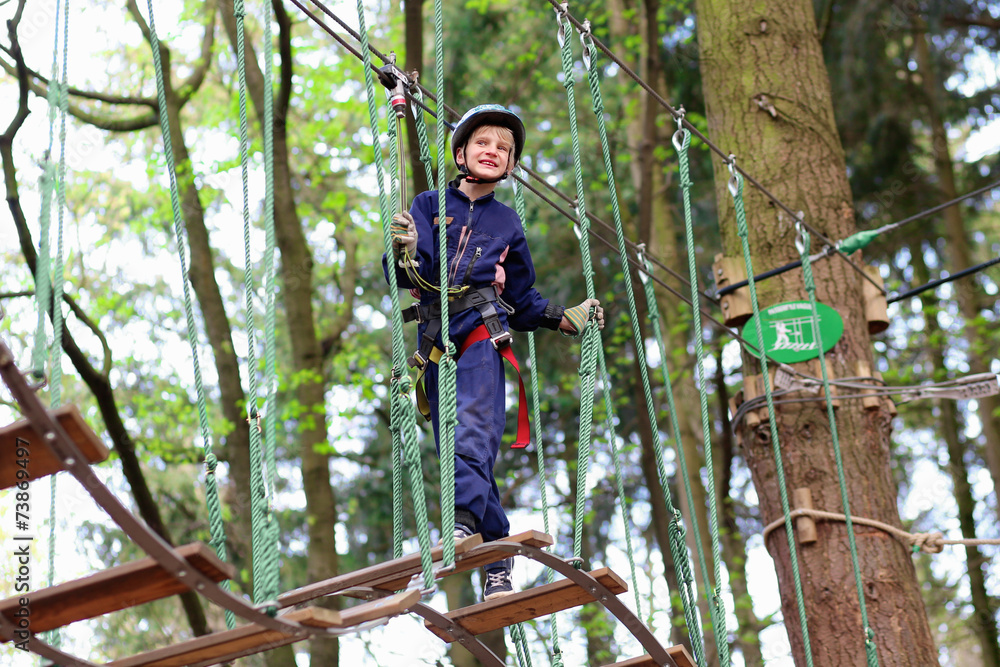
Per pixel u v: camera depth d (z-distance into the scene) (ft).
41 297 7.95
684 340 40.37
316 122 37.93
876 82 39.19
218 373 31.17
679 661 11.72
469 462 10.50
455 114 13.41
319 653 26.45
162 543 7.34
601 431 45.16
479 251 11.52
